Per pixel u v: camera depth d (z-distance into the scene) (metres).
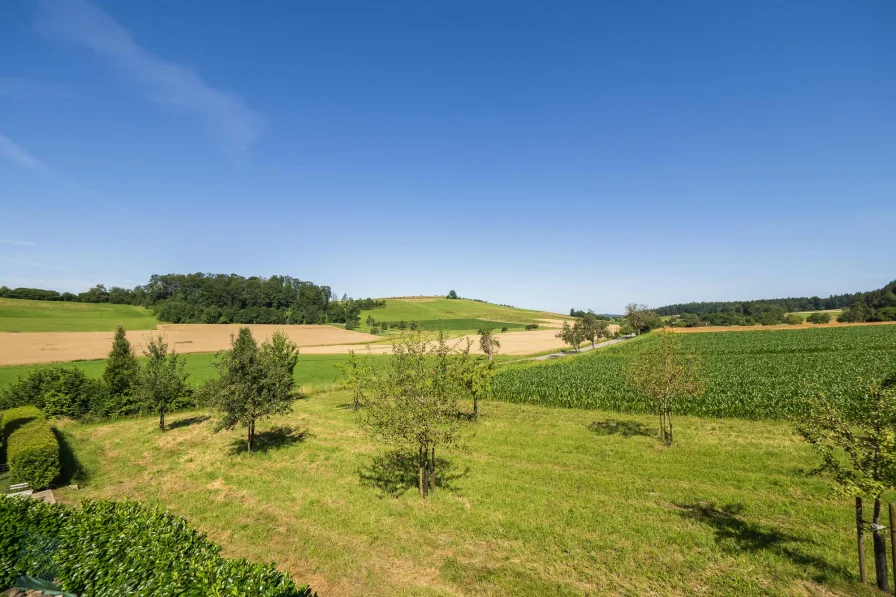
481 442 21.89
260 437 24.69
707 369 41.03
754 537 11.68
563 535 12.05
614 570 10.34
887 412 8.84
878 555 9.21
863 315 108.44
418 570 10.59
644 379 21.58
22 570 8.93
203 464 19.98
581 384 36.78
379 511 13.92
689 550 11.15
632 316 107.88
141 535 8.44
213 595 6.30
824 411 9.84
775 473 16.38
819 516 12.74
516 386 37.19
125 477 18.73
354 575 10.42
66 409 30.44
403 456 19.73
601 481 16.14
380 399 15.80
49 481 17.33
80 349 65.75
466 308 176.38
